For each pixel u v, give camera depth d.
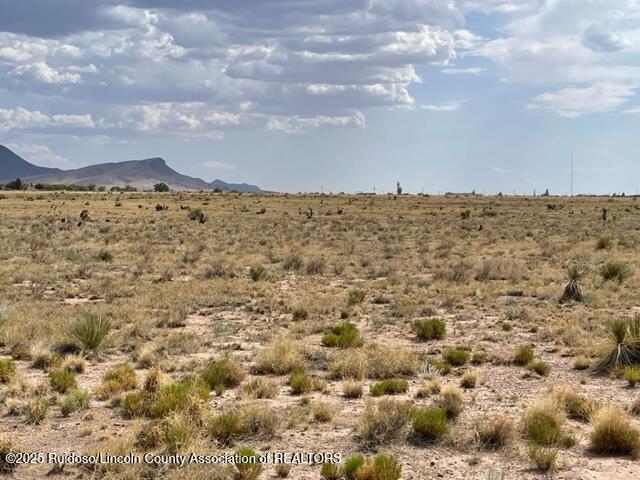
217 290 28.33
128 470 8.47
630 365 14.36
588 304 24.38
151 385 12.66
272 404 11.97
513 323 20.98
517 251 47.47
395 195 179.25
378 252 47.62
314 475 8.64
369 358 15.30
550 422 10.20
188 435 9.46
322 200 141.00
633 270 32.56
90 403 12.07
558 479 8.41
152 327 19.92
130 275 33.69
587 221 82.81
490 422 10.05
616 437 9.41
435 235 63.94
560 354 16.45
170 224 78.06
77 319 18.39
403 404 10.91
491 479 7.98
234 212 102.00
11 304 23.80
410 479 8.43
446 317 22.44
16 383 12.77
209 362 14.71
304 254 45.75
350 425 10.71
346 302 25.14
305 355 15.93
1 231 63.94
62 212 98.06
